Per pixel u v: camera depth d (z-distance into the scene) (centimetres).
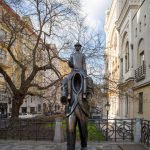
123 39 3472
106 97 2116
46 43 1970
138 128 1500
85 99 812
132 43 2983
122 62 3566
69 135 788
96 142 1477
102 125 1664
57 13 1958
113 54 4269
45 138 1574
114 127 1639
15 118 1648
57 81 1941
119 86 2208
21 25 1953
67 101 814
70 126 790
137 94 2750
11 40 1988
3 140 1549
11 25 1927
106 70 2314
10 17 1931
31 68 2184
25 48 2202
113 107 4369
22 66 1995
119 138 1566
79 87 816
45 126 1592
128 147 1326
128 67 3155
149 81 2297
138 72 2680
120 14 3512
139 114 2661
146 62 2439
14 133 1612
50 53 2077
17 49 2219
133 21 2994
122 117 3447
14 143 1457
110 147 1347
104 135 1606
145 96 2455
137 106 2766
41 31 1930
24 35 2062
